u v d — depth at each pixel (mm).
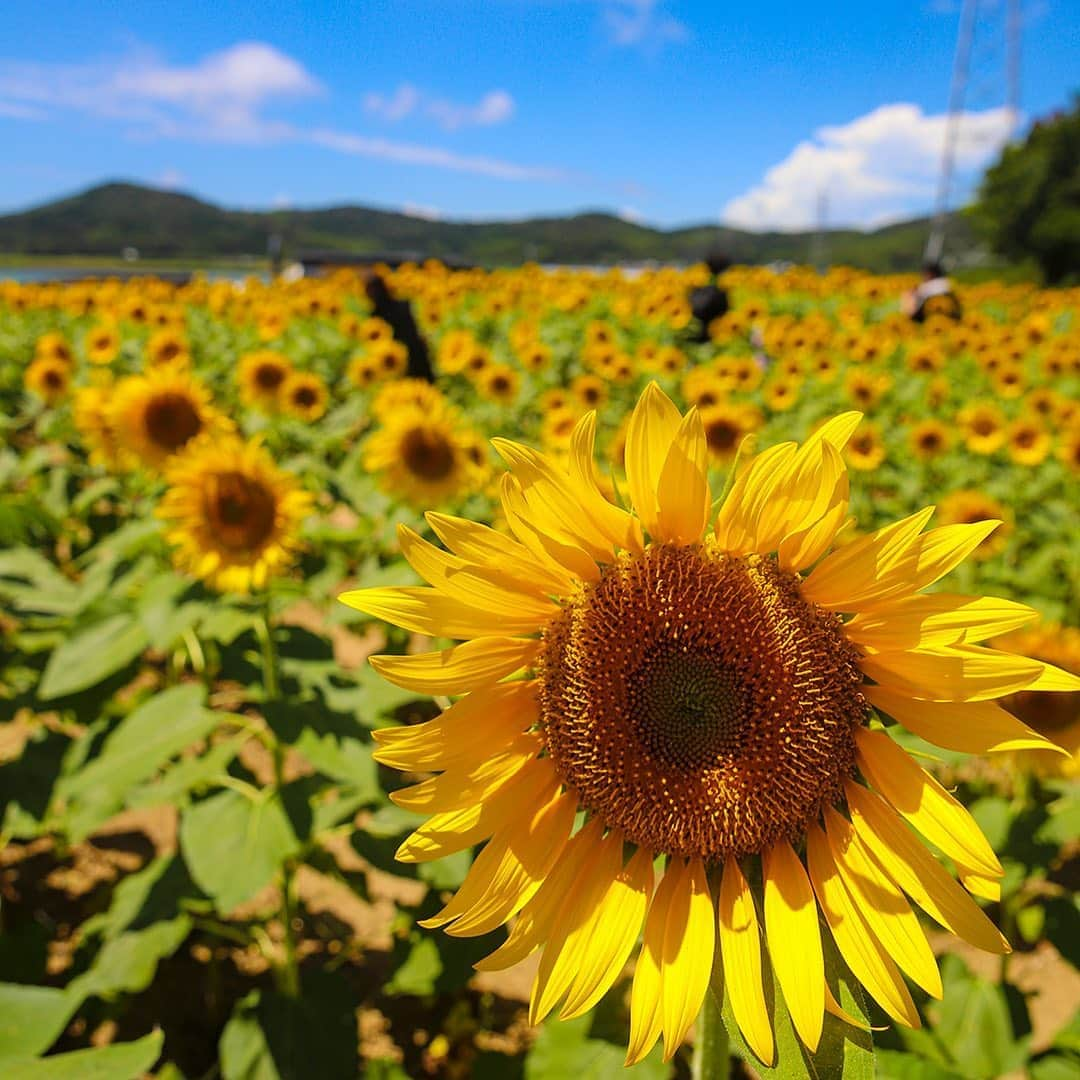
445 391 2199
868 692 317
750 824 312
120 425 930
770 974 302
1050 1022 724
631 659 323
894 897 293
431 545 312
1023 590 1214
